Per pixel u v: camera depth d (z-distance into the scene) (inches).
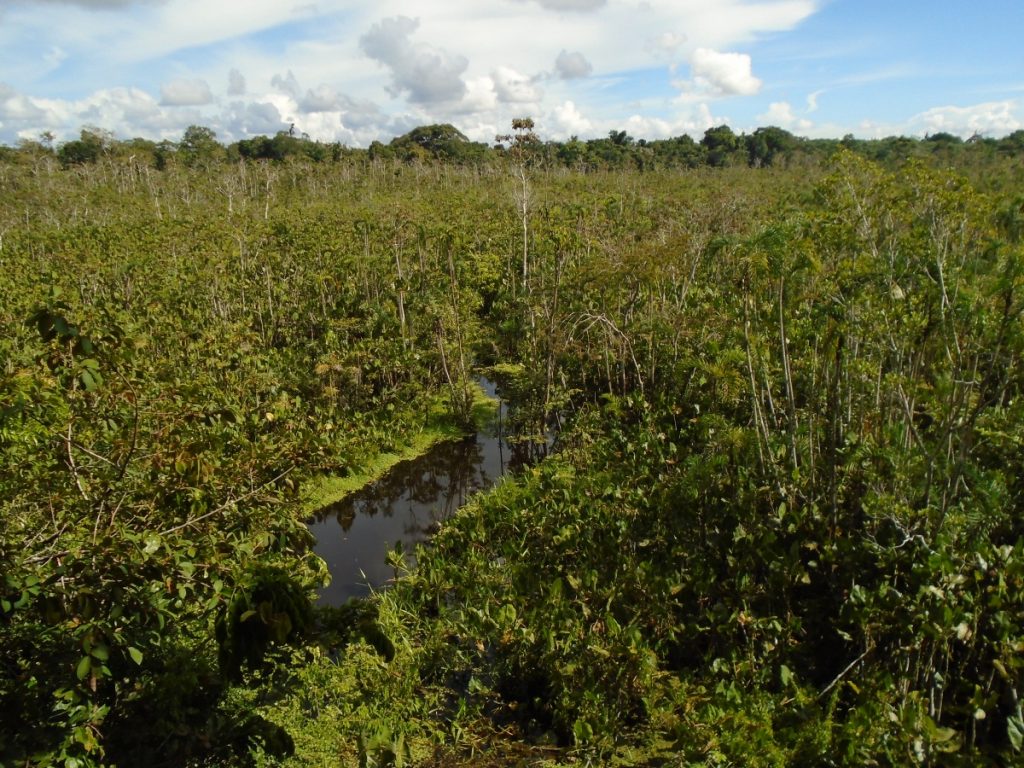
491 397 654.5
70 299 572.7
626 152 2279.8
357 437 508.1
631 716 246.1
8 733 145.1
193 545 150.9
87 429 169.6
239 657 141.3
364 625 159.5
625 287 596.1
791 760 195.6
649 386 524.4
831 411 301.1
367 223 882.8
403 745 220.5
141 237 930.7
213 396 432.8
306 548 191.0
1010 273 221.1
